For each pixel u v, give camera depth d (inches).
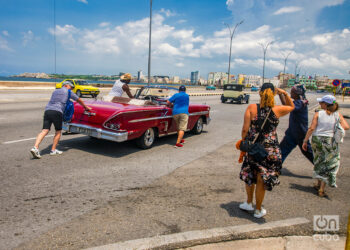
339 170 217.8
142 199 146.7
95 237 108.4
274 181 122.8
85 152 233.8
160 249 102.6
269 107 123.8
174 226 119.1
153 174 187.8
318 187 173.8
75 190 154.3
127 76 281.4
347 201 156.6
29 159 206.1
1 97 724.7
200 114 335.0
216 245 108.1
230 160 230.4
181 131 271.1
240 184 175.2
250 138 126.6
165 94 315.3
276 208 143.0
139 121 234.5
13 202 135.9
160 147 267.7
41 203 136.5
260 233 115.6
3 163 193.5
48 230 112.5
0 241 103.6
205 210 136.5
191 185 170.4
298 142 199.0
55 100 212.7
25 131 308.5
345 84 1424.7
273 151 123.7
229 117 540.4
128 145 266.5
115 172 187.9
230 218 128.7
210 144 291.3
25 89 1203.9
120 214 128.6
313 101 1422.2
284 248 110.3
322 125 158.9
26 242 103.7
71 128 238.4
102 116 221.9
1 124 343.0
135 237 109.3
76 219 122.4
